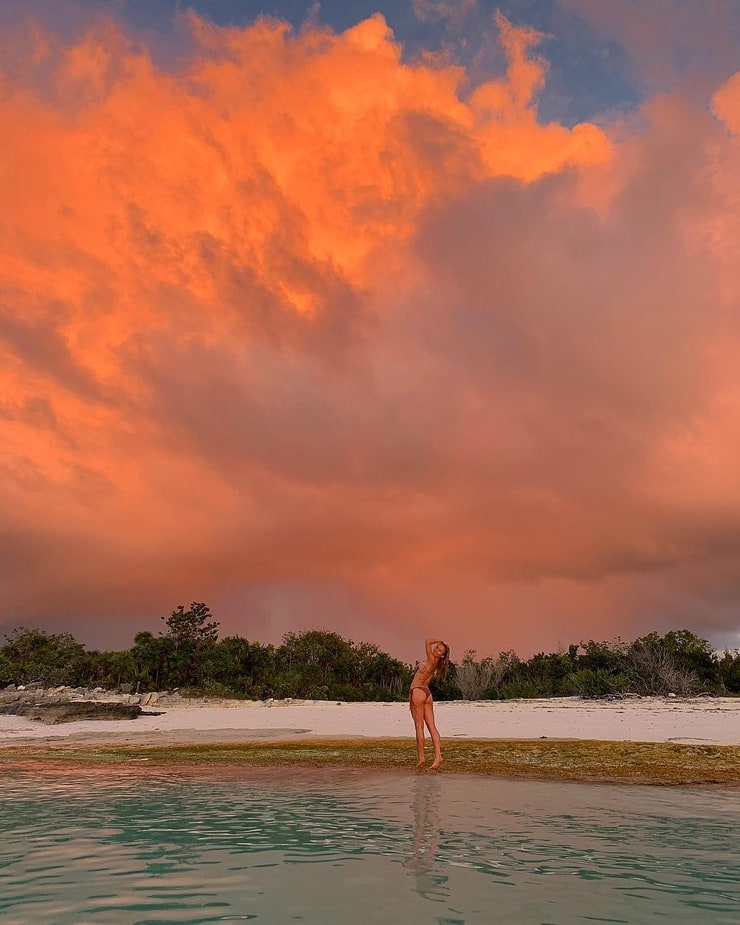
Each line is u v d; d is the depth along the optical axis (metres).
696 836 5.93
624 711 25.00
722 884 4.52
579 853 5.34
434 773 10.17
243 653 52.66
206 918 3.88
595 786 8.92
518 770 10.38
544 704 31.27
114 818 6.80
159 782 9.36
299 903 4.14
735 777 9.66
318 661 58.09
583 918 3.87
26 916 3.93
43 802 7.76
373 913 3.96
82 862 5.11
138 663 47.91
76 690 43.09
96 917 3.90
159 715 27.20
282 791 8.50
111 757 12.60
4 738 18.19
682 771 10.19
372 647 60.62
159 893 4.35
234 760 11.85
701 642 46.91
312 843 5.70
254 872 4.83
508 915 3.91
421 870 4.88
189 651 50.38
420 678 11.22
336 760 11.71
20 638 61.53
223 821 6.64
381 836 5.97
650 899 4.21
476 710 26.58
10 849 5.53
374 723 21.05
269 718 24.12
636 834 6.04
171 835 6.02
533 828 6.29
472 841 5.75
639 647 44.59
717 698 33.69
